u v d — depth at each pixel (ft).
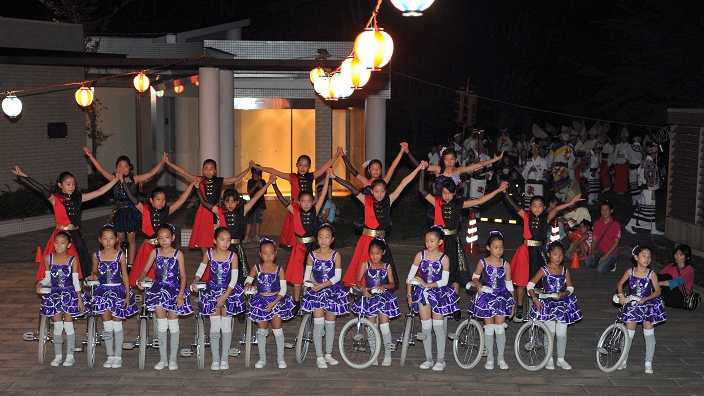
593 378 32.27
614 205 88.63
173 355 33.22
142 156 81.97
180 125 85.61
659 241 64.23
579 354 35.53
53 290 33.22
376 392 30.40
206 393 30.22
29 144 71.15
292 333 38.70
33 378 31.96
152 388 30.83
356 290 33.22
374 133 82.23
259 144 88.94
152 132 83.41
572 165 82.23
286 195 89.10
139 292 45.47
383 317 33.88
